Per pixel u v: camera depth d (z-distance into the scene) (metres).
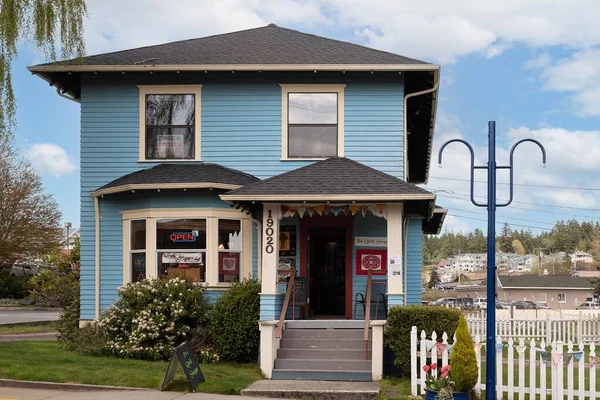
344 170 16.69
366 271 17.69
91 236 18.33
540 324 26.50
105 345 16.14
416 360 13.12
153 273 17.44
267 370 14.73
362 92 18.45
